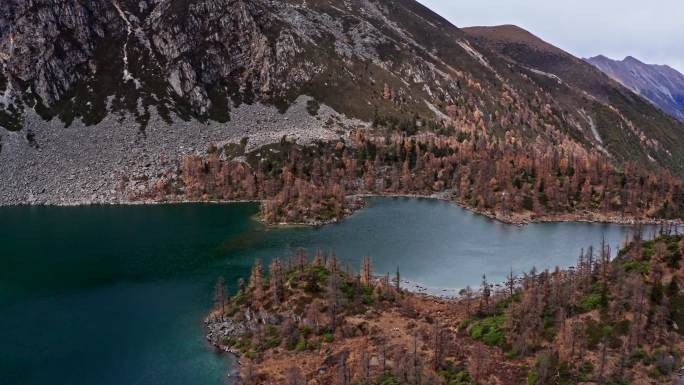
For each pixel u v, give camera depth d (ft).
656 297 348.18
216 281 496.23
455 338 352.28
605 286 371.15
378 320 378.32
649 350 312.09
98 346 367.86
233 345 363.35
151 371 333.62
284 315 375.86
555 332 331.77
